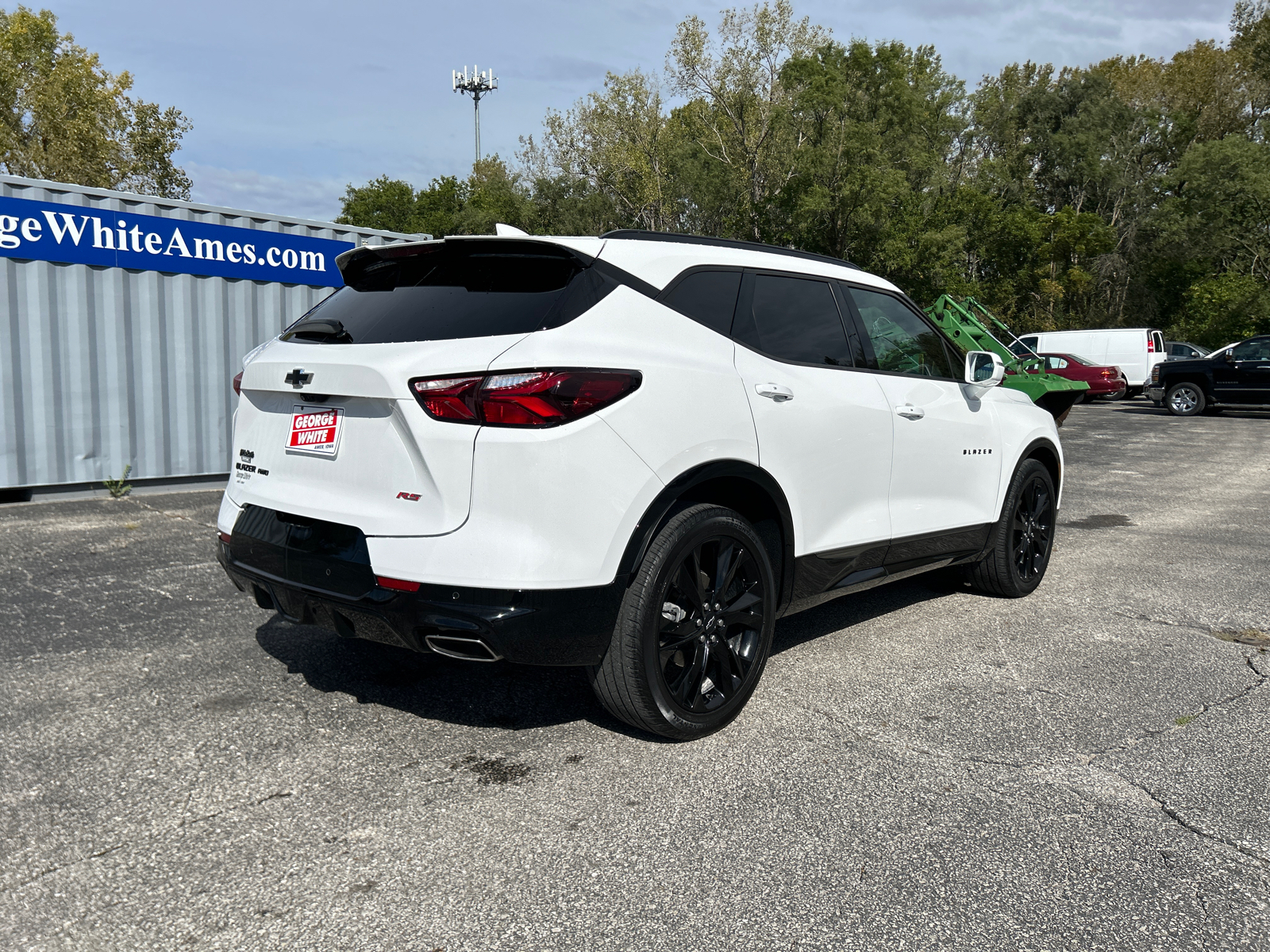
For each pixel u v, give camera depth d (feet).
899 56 150.30
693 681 9.80
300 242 29.60
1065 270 159.02
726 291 10.71
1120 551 20.93
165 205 26.50
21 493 25.25
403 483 8.61
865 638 13.80
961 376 14.84
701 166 116.88
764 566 10.37
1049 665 12.63
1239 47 181.16
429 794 8.63
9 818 8.04
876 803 8.57
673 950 6.37
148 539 20.03
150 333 26.53
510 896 7.00
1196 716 10.82
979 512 14.88
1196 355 94.22
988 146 180.24
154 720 10.24
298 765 9.20
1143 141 184.65
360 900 6.91
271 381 9.79
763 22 104.01
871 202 102.83
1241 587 17.35
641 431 8.92
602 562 8.64
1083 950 6.45
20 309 24.00
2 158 123.34
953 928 6.66
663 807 8.45
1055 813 8.43
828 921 6.73
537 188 141.08
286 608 9.79
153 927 6.54
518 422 8.28
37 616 14.11
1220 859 7.67
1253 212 141.38
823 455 11.22
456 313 9.21
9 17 129.18
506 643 8.31
